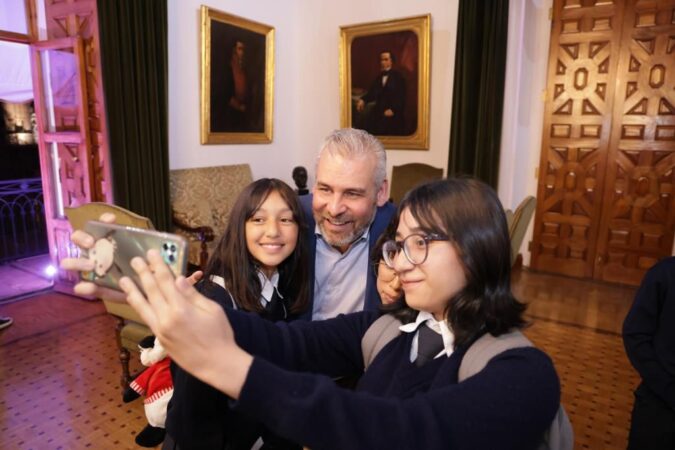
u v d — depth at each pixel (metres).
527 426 0.62
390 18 5.89
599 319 4.09
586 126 5.04
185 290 0.54
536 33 5.24
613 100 4.87
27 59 5.67
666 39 4.55
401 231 0.80
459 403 0.61
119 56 4.26
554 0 4.99
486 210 0.75
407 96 5.91
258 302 1.19
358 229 1.42
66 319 3.97
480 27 5.19
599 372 3.18
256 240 1.17
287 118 6.82
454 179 0.80
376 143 1.41
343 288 1.54
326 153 1.36
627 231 4.98
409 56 5.80
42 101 4.45
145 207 4.59
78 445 2.39
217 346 0.54
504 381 0.65
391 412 0.58
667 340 1.40
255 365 0.55
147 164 4.58
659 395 1.40
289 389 0.55
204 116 5.50
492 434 0.60
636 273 4.99
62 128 4.44
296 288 1.34
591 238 5.18
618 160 4.93
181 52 5.21
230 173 5.82
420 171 5.79
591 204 5.14
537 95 5.36
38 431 2.50
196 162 5.56
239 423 0.91
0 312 4.12
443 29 5.62
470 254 0.74
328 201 1.37
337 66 6.50
